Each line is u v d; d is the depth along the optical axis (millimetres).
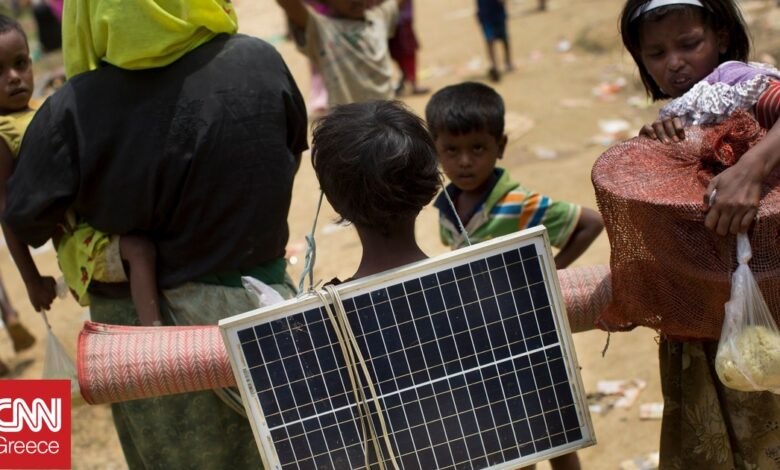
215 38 2791
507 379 2027
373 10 5898
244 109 2730
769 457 2279
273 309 1940
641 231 2023
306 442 1998
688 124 2164
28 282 3156
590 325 2373
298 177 7426
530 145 7141
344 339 1953
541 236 1999
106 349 2305
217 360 2293
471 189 3203
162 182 2697
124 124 2676
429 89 9133
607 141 7012
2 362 5312
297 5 5492
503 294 2006
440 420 2020
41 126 2711
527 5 11945
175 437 2939
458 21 12312
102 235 2824
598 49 9328
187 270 2832
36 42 15852
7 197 2791
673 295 2086
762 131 2029
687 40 2242
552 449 2062
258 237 2816
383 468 2004
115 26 2594
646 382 4137
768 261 1933
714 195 1893
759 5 8672
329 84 5730
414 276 1977
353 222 2100
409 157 2002
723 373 1934
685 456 2369
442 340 2000
